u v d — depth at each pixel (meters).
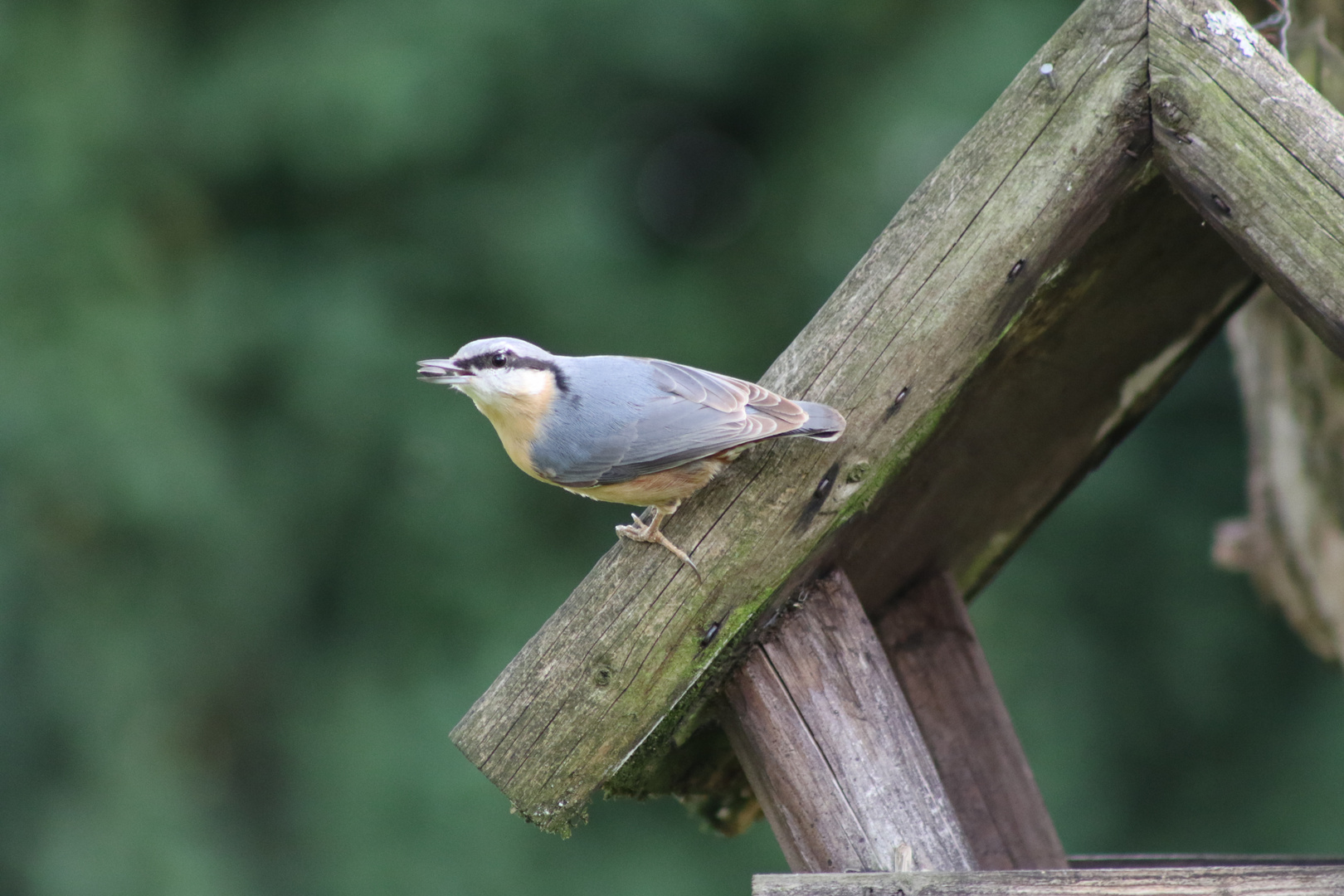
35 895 11.98
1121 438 6.38
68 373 12.40
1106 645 13.80
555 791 4.70
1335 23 6.05
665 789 5.60
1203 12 4.39
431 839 12.46
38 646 12.35
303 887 12.50
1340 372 6.45
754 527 4.64
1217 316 5.89
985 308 4.57
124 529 12.65
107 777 12.25
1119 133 4.47
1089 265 5.08
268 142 13.23
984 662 6.34
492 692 4.75
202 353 13.11
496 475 13.54
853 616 4.97
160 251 13.42
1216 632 13.62
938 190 4.62
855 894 4.37
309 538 13.40
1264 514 7.19
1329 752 13.41
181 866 12.16
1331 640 7.18
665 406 5.08
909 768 4.78
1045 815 6.18
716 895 12.79
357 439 13.30
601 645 4.67
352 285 13.61
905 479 5.15
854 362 4.64
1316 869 4.19
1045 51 4.55
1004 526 6.60
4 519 12.28
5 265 12.60
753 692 4.86
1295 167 4.25
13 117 12.84
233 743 13.11
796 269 14.67
